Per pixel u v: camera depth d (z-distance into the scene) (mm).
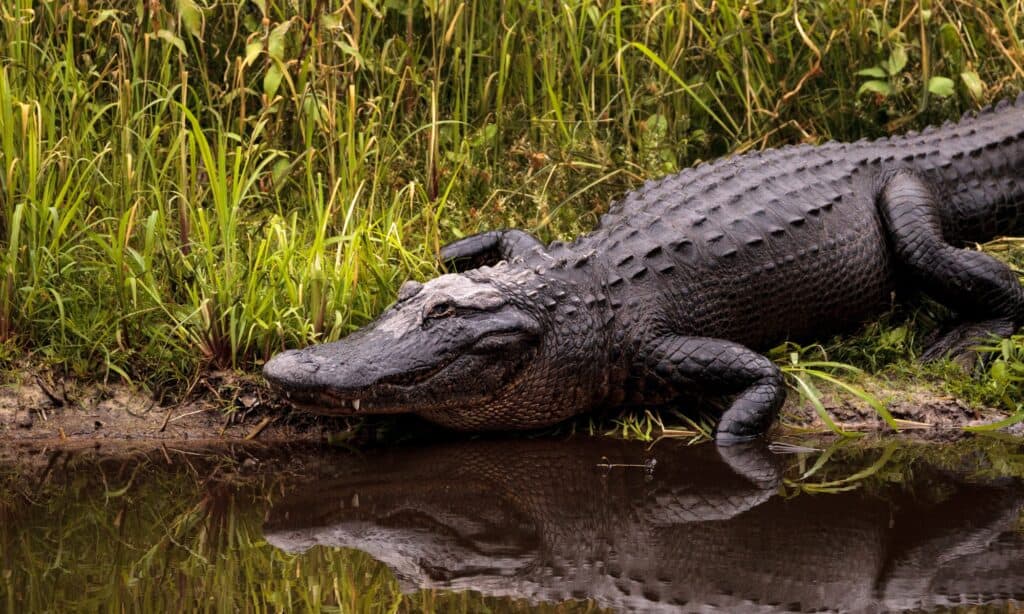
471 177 16875
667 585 8531
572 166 16938
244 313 13297
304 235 14547
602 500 10672
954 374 14109
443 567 8969
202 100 16938
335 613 8023
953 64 18328
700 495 10773
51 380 13203
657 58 17062
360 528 9922
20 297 13555
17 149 14219
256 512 10352
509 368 12773
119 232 13492
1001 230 16359
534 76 18203
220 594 8352
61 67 15562
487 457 12320
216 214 15203
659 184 15453
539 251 13812
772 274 14320
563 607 8148
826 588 8430
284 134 16875
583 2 17781
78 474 11508
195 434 12984
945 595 8289
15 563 8945
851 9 18078
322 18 15711
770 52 18172
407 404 12422
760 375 13125
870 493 10742
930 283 14945
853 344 14859
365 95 17406
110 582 8562
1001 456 12125
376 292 14219
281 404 13188
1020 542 9336
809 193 15047
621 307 13492
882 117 18469
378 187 16125
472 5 17484
